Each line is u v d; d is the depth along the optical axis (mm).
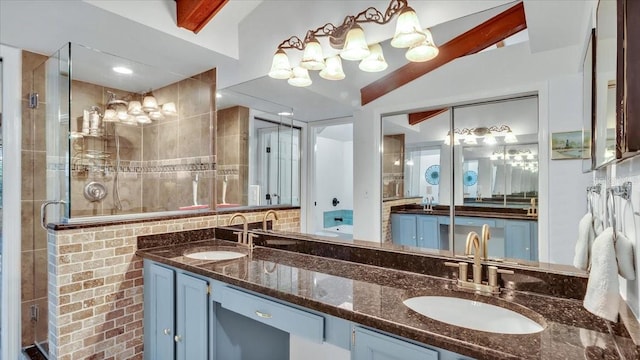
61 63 2047
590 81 1049
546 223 1240
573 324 957
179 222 2227
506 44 1335
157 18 1851
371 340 1019
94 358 1853
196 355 1630
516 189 1308
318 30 1896
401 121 1622
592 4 1026
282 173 2172
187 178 2555
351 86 1814
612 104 763
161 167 2494
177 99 2545
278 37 2094
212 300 1557
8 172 2092
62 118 2041
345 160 1840
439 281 1386
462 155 1437
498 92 1351
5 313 2086
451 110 1471
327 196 1918
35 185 2193
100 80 2236
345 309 1074
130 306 1996
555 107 1227
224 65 2410
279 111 2195
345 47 1779
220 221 2443
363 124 1767
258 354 1788
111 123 2275
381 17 1688
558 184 1219
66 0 1535
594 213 1101
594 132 1004
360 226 1758
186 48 2107
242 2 2162
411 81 1590
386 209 1675
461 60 1447
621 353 771
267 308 1320
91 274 1839
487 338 863
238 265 1654
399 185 1628
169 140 2582
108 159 2258
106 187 2229
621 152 668
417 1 1585
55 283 1745
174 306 1760
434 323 962
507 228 1325
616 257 787
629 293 817
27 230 2156
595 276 804
